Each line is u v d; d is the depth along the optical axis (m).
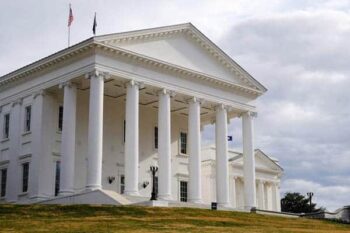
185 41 55.31
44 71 52.34
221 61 57.91
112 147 55.84
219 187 55.84
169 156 51.22
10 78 55.34
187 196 60.97
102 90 47.47
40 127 51.69
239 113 60.62
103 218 34.94
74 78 49.19
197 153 53.94
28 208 38.75
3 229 29.45
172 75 53.28
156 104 59.16
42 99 52.22
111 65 48.44
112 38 48.34
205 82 56.16
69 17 55.84
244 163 59.12
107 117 56.12
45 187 50.84
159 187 50.38
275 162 82.00
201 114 62.09
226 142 56.97
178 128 62.44
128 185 47.38
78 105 53.94
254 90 60.22
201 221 35.84
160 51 52.75
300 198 116.00
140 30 50.66
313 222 43.22
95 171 45.88
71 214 36.59
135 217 36.03
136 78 49.97
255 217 42.44
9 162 54.84
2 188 55.50
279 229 34.94
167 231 29.69
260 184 77.00
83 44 47.56
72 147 48.84
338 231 36.06
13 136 55.06
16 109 55.38
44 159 51.28
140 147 58.19
